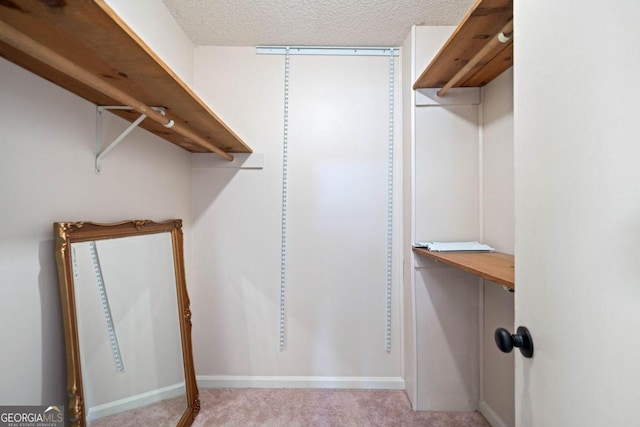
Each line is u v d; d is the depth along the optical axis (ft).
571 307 1.48
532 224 1.80
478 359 5.22
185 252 5.62
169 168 5.03
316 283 5.90
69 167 2.93
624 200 1.19
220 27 5.27
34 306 2.55
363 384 5.82
